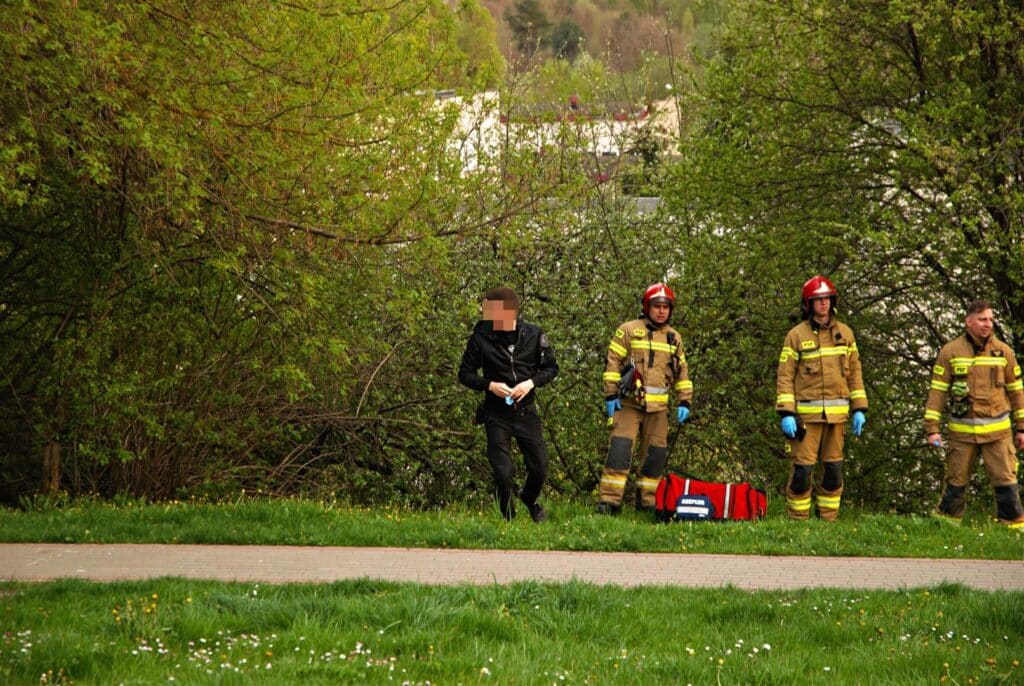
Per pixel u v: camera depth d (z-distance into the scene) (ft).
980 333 65.36
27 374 80.28
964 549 53.52
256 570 45.60
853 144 87.51
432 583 42.98
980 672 31.27
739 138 86.69
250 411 87.97
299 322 73.56
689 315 91.30
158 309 75.61
